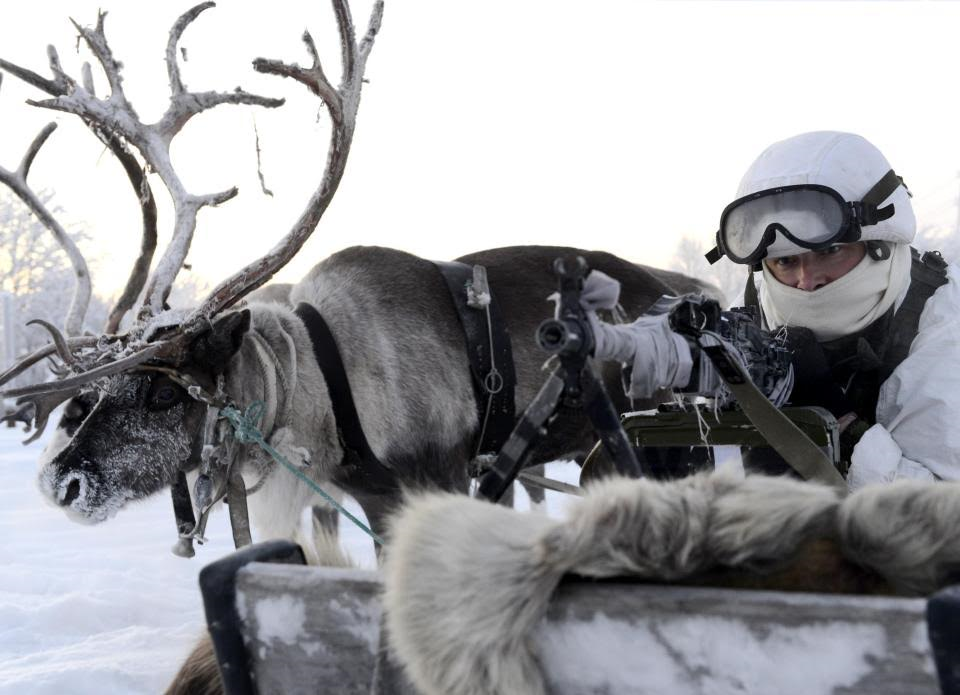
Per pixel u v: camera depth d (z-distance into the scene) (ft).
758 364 5.64
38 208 13.70
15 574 14.35
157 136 13.30
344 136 12.06
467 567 2.78
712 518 2.72
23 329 79.56
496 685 2.72
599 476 6.13
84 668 9.61
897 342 6.46
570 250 13.67
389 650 2.99
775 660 2.45
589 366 3.90
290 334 11.47
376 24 12.51
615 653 2.64
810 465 4.84
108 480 10.78
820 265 6.32
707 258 7.04
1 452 35.45
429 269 12.38
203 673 4.42
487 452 12.21
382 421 11.56
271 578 3.20
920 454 6.03
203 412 11.16
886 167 6.38
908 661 2.33
